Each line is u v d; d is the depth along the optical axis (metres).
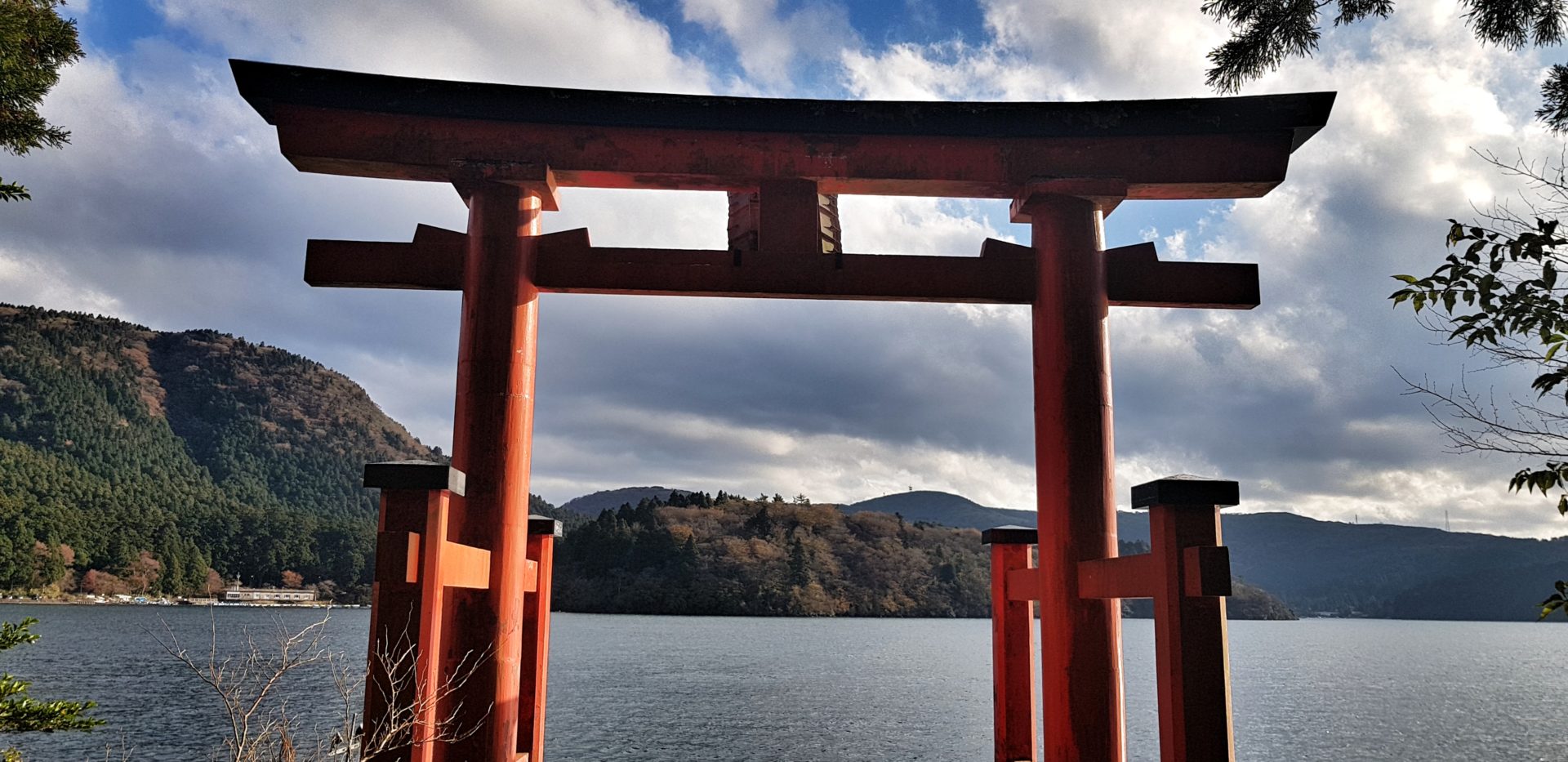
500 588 6.48
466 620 6.45
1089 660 6.65
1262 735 46.72
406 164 6.90
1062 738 6.64
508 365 6.71
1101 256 7.20
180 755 33.56
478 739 6.28
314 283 6.88
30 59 5.80
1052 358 7.05
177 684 56.22
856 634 124.69
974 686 61.59
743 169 7.13
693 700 51.81
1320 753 41.94
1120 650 6.77
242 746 5.12
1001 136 7.22
